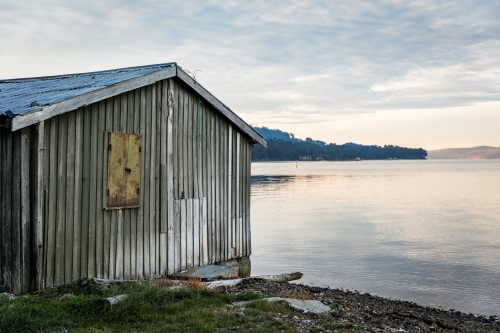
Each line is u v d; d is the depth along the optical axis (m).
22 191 9.66
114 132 11.36
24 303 8.60
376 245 29.89
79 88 11.38
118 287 10.29
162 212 12.60
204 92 13.73
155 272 12.38
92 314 8.52
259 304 9.48
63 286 10.33
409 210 49.78
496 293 19.03
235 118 14.86
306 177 122.00
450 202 58.41
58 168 10.21
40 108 9.58
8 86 14.90
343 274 22.11
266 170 186.12
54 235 10.16
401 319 10.96
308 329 8.47
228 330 8.14
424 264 24.53
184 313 8.76
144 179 12.12
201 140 13.91
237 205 15.26
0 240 10.09
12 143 9.83
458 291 19.33
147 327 8.11
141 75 11.75
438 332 10.15
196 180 13.71
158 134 12.53
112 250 11.34
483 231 35.91
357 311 10.92
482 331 12.12
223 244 14.64
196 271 13.05
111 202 11.29
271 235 33.69
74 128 10.52
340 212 47.66
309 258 25.81
